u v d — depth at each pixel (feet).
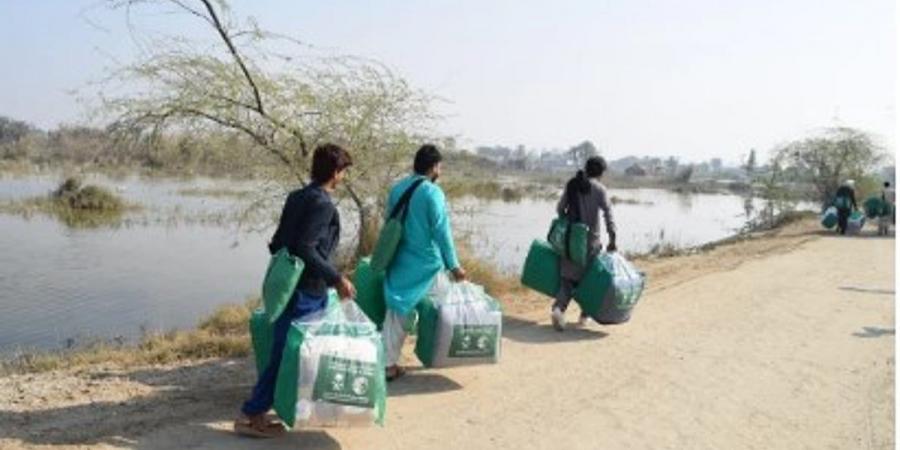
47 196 127.65
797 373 27.78
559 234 31.53
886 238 76.07
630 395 24.77
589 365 27.84
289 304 19.26
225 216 100.27
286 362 18.70
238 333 32.63
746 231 104.53
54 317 44.88
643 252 71.46
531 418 22.41
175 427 20.35
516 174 281.54
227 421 20.94
